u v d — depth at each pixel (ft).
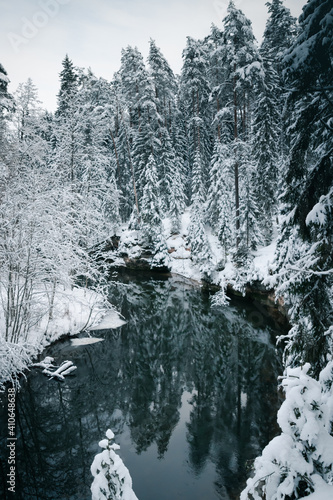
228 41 70.18
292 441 12.69
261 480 12.80
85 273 53.06
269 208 79.46
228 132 103.14
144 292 85.51
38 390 38.75
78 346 50.24
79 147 66.28
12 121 46.29
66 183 60.75
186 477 25.80
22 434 31.55
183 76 102.58
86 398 37.88
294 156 17.81
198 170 102.27
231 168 80.74
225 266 81.92
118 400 37.52
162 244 103.60
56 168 61.00
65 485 25.16
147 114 108.47
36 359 44.39
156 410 35.63
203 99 106.63
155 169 105.70
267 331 56.75
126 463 27.68
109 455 13.67
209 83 103.19
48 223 43.24
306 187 17.11
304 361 17.10
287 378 14.58
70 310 56.65
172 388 40.32
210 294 78.64
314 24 15.11
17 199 41.06
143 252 108.99
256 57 65.41
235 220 78.18
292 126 17.63
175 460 27.84
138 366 45.96
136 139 109.91
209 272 80.89
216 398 37.73
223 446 29.27
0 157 44.21
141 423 33.14
